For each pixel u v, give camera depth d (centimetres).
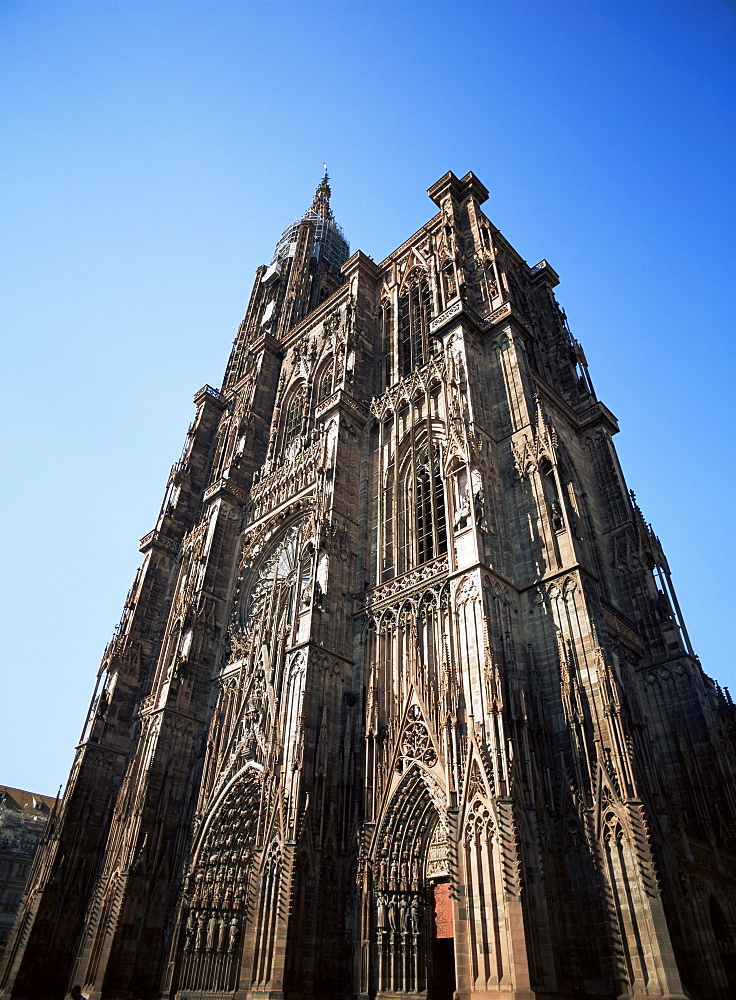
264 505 6384
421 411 5281
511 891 2742
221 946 4119
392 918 3334
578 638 3516
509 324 5303
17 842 10694
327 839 3672
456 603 3834
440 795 3378
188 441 8431
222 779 4678
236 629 5719
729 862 3581
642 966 2555
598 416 5822
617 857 2803
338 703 4203
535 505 4166
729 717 4184
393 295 6938
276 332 9600
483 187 7212
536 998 2492
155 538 7381
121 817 4953
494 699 3262
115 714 6206
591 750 3122
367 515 5191
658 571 4850
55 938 4962
